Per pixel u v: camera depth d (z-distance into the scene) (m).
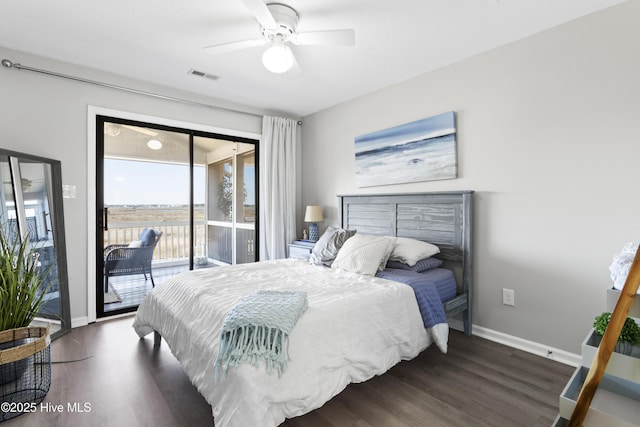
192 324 1.72
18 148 2.58
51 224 2.66
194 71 2.96
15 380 1.71
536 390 1.85
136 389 1.86
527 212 2.35
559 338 2.21
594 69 2.04
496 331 2.54
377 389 1.87
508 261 2.46
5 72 2.53
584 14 2.07
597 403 1.15
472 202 2.64
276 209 4.05
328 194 4.03
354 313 1.72
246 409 1.19
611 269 1.58
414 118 3.06
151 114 3.25
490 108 2.54
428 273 2.55
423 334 2.07
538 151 2.29
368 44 2.45
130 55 2.66
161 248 3.62
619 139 1.95
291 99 3.71
